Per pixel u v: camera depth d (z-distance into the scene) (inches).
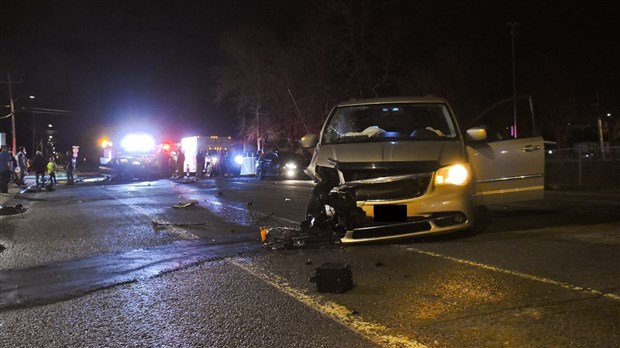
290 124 1540.4
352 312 182.2
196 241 327.9
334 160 289.6
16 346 163.8
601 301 182.9
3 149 789.2
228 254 283.4
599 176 705.0
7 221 462.0
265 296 205.2
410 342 154.6
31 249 320.5
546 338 153.3
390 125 346.6
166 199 616.1
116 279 239.9
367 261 253.1
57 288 227.9
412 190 275.0
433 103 335.6
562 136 1754.4
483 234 309.9
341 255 267.7
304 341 158.9
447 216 276.2
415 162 273.9
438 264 242.1
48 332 174.9
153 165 1212.5
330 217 290.2
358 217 277.0
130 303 203.2
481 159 301.4
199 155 1188.5
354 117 351.6
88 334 171.9
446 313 177.5
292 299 199.9
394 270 234.7
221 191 709.3
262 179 1064.8
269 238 313.7
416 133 319.3
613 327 159.6
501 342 151.9
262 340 161.0
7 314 194.4
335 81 1373.0
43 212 526.0
